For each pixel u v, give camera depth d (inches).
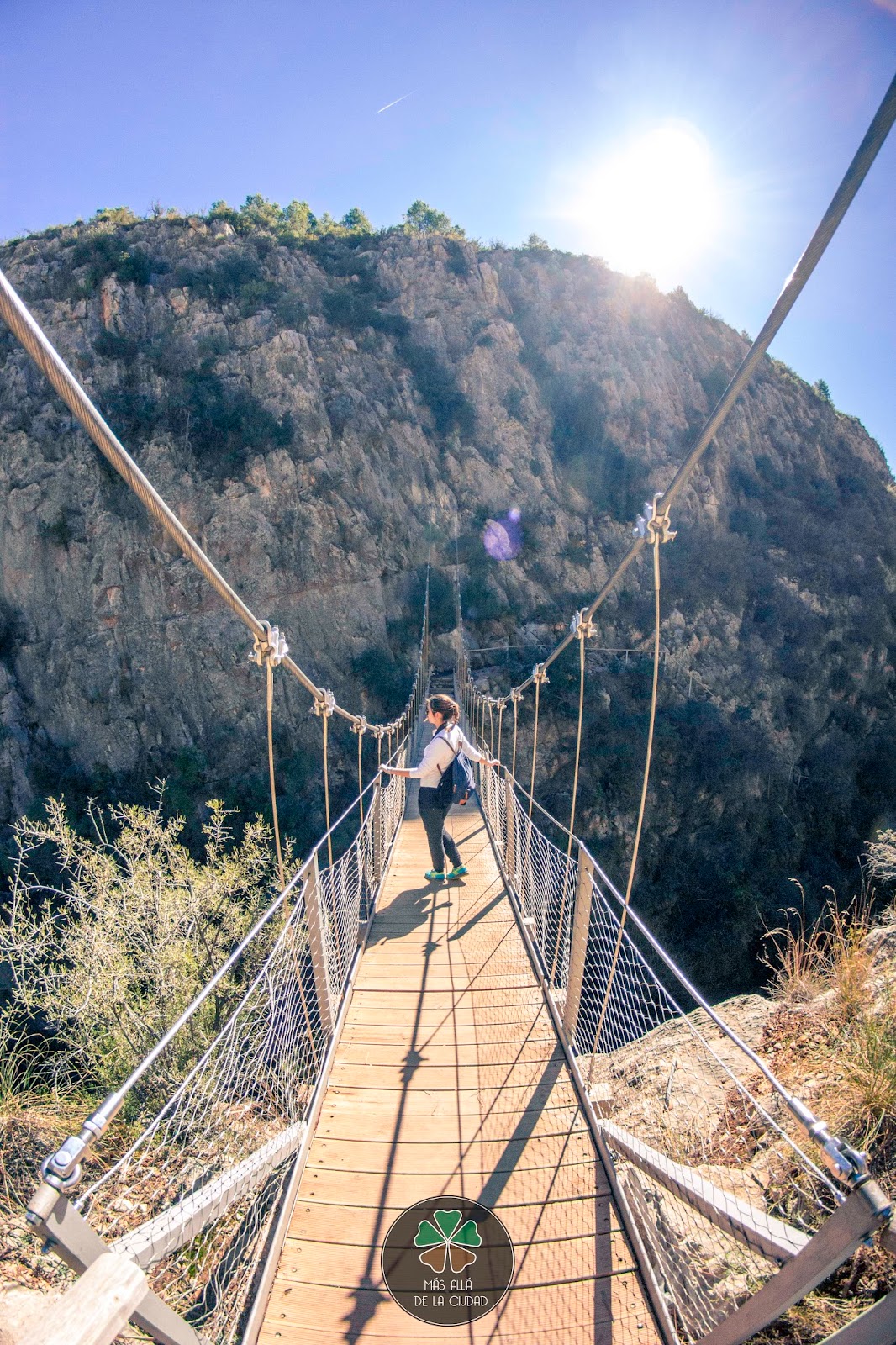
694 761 1113.4
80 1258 56.8
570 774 1027.9
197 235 1306.6
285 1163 113.2
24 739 948.0
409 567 1151.6
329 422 1158.3
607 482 1422.2
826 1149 58.2
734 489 1550.2
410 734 567.8
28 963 243.4
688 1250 100.3
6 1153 130.6
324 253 1531.7
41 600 980.6
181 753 938.7
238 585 1010.1
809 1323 86.0
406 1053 145.3
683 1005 909.8
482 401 1412.4
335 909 164.1
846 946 166.7
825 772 1222.3
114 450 71.9
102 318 1141.7
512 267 1593.3
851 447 1804.9
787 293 77.7
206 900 284.7
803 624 1344.7
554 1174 112.3
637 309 1642.5
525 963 183.2
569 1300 92.0
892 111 61.9
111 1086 195.9
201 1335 77.6
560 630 1223.5
